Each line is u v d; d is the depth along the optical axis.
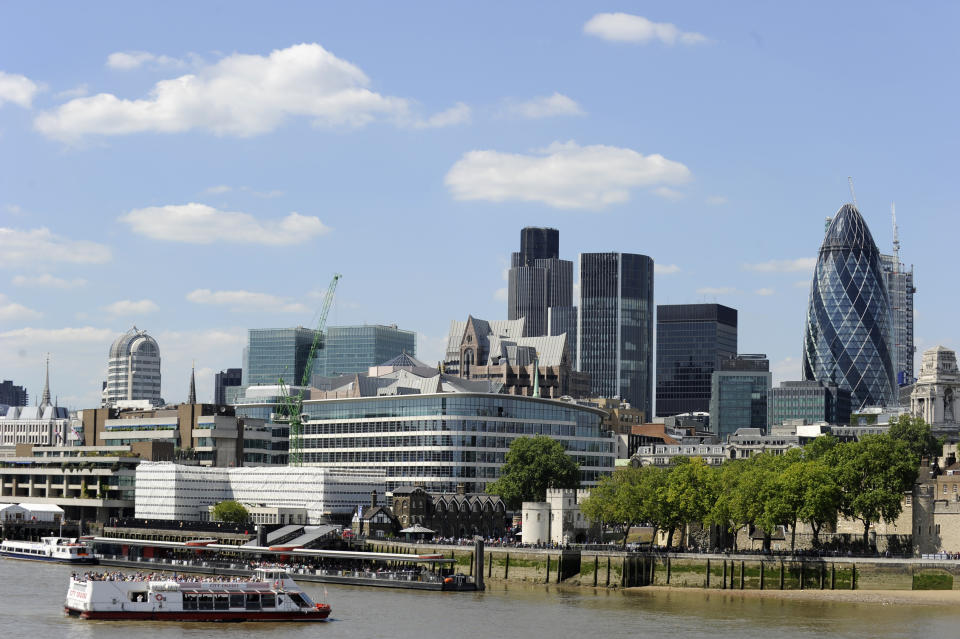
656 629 197.50
